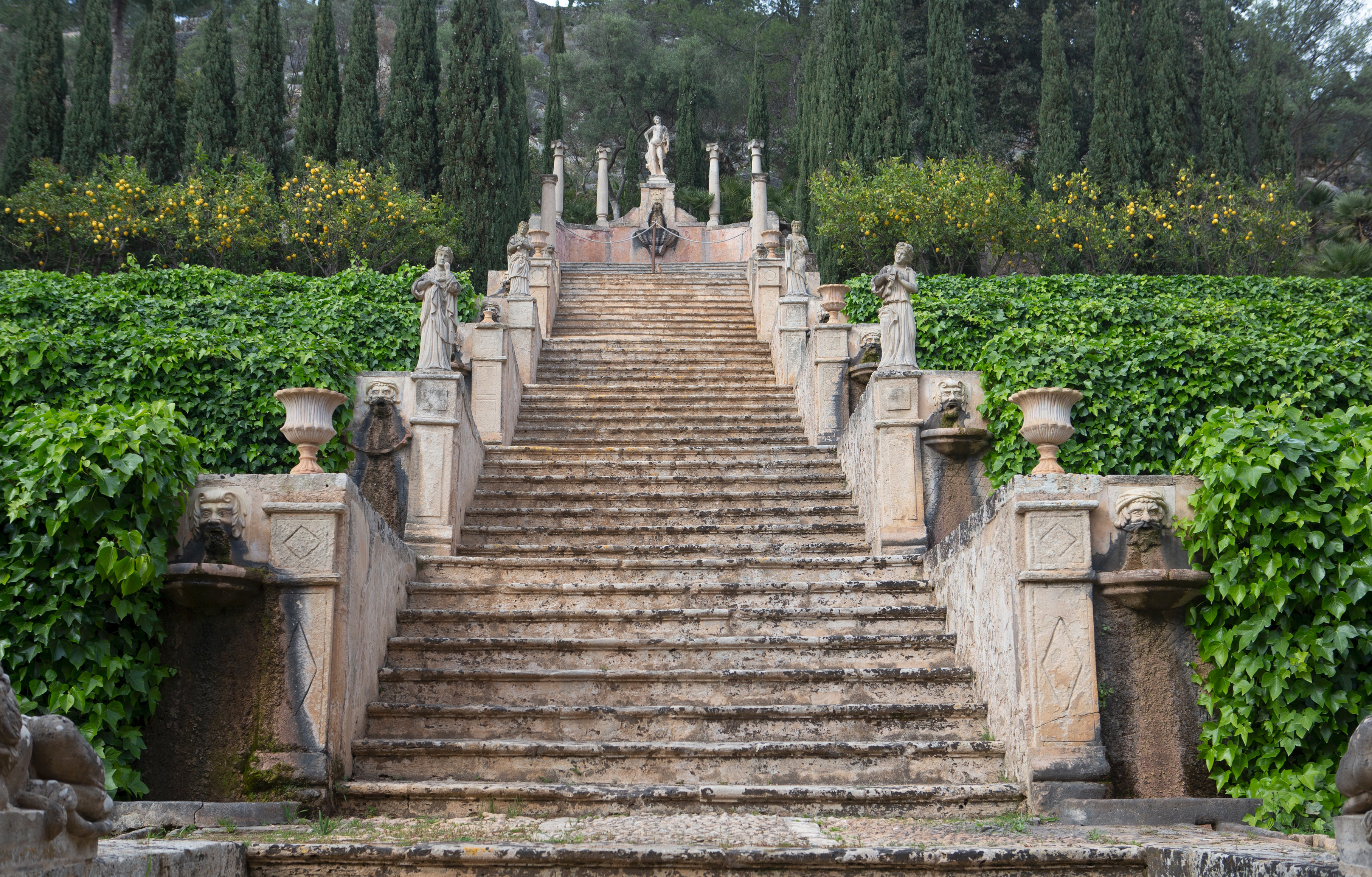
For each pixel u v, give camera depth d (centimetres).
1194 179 2114
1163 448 891
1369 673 489
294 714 516
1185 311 1279
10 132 2330
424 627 683
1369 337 1262
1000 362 884
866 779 545
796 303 1343
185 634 528
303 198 1984
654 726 589
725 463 1040
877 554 845
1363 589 480
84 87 2325
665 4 4366
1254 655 499
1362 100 2878
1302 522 491
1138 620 530
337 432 909
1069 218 2017
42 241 1980
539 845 415
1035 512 530
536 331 1404
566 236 2727
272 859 412
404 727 588
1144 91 2536
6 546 504
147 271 1439
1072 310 1262
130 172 1967
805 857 407
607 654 654
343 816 507
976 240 1994
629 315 1766
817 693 615
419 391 889
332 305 1285
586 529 899
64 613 492
